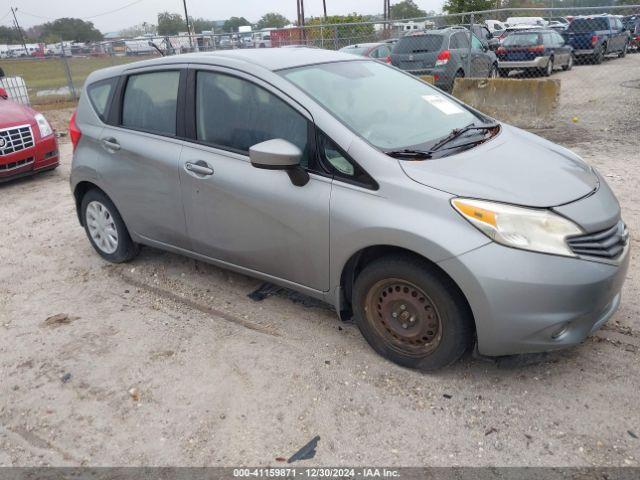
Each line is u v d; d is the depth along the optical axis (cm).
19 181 801
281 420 287
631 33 2162
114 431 287
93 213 482
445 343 293
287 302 403
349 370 322
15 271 490
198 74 383
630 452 254
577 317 272
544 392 295
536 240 267
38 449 278
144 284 448
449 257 271
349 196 306
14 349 365
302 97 332
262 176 343
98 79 463
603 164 704
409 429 276
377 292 313
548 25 2570
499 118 1020
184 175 381
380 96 368
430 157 308
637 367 310
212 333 370
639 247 456
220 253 386
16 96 1369
